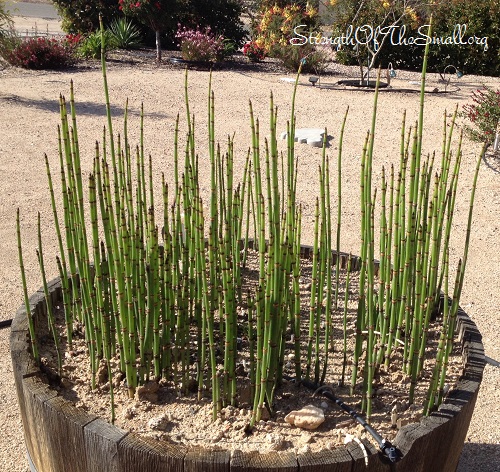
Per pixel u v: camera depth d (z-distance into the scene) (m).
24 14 18.67
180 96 7.90
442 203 1.51
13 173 4.82
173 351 1.71
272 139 1.34
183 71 9.81
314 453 1.22
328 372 1.69
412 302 1.68
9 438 2.11
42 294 1.85
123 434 1.25
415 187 1.48
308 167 5.29
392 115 7.39
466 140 6.15
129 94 7.82
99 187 1.48
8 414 2.23
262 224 1.37
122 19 11.98
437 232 1.51
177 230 1.69
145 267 1.70
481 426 2.27
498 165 5.39
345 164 5.43
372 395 1.57
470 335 1.68
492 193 4.74
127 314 1.47
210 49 10.36
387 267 1.69
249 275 2.28
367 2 11.02
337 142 6.09
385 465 1.25
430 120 7.16
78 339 1.76
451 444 1.38
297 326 1.58
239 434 1.40
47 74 8.91
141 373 1.56
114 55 10.78
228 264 1.54
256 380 1.40
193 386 1.59
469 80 10.44
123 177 1.62
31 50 9.36
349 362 1.74
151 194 1.61
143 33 12.42
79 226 1.57
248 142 5.98
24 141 5.65
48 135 5.88
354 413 1.46
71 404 1.34
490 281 3.39
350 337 1.87
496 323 2.96
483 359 1.57
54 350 1.70
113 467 1.25
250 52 11.02
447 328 1.60
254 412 1.42
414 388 1.51
